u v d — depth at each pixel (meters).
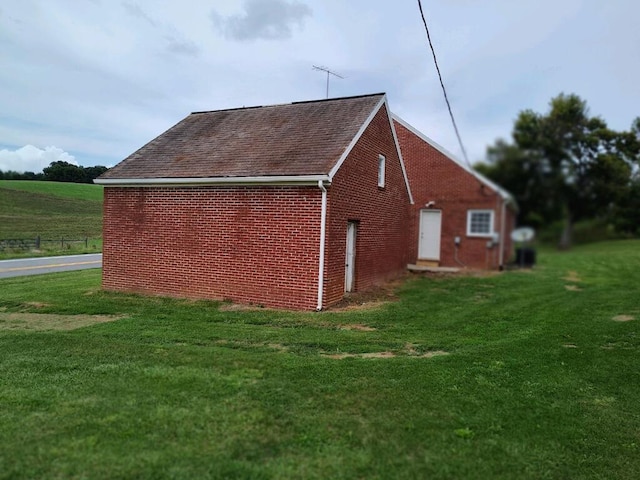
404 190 14.27
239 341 6.52
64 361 5.39
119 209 11.10
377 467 3.20
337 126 10.52
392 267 13.32
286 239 9.26
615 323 7.65
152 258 10.73
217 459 3.22
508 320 8.01
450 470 3.20
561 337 6.82
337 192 9.38
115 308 9.08
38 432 3.58
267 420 3.84
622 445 3.69
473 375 5.07
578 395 4.62
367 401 4.29
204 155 10.79
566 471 3.29
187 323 7.74
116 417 3.85
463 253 11.89
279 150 10.07
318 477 3.05
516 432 3.80
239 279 9.75
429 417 3.99
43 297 10.38
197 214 10.16
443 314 8.54
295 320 8.04
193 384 4.63
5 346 6.07
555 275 10.60
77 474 3.01
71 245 27.27
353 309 9.08
